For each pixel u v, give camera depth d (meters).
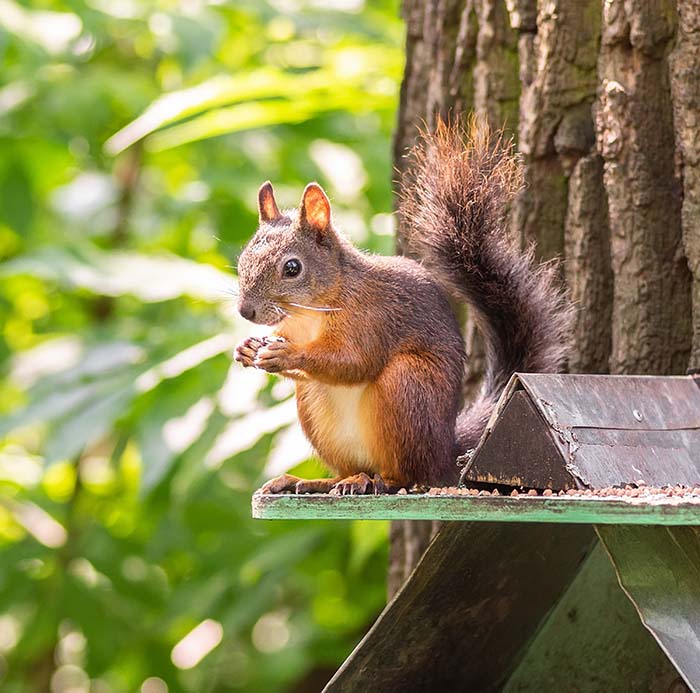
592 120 8.33
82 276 10.73
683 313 8.02
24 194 14.20
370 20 13.61
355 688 7.31
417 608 7.07
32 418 10.38
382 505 6.33
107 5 13.09
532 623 7.65
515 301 7.93
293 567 12.73
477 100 8.81
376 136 13.66
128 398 10.17
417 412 7.44
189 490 11.30
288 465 8.91
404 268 7.96
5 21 12.86
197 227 14.58
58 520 13.99
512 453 6.46
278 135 13.92
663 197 8.05
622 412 6.62
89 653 13.55
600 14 8.30
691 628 6.01
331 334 7.65
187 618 12.80
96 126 13.62
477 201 7.85
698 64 7.89
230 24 13.91
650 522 5.77
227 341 10.27
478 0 8.86
